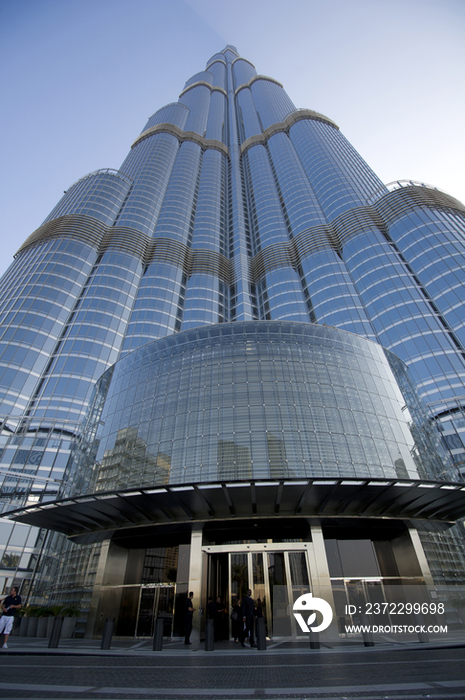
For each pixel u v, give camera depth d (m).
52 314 49.84
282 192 89.12
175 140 108.31
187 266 69.56
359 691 6.47
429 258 51.50
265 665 9.66
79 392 43.50
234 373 24.52
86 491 23.81
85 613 20.50
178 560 21.47
